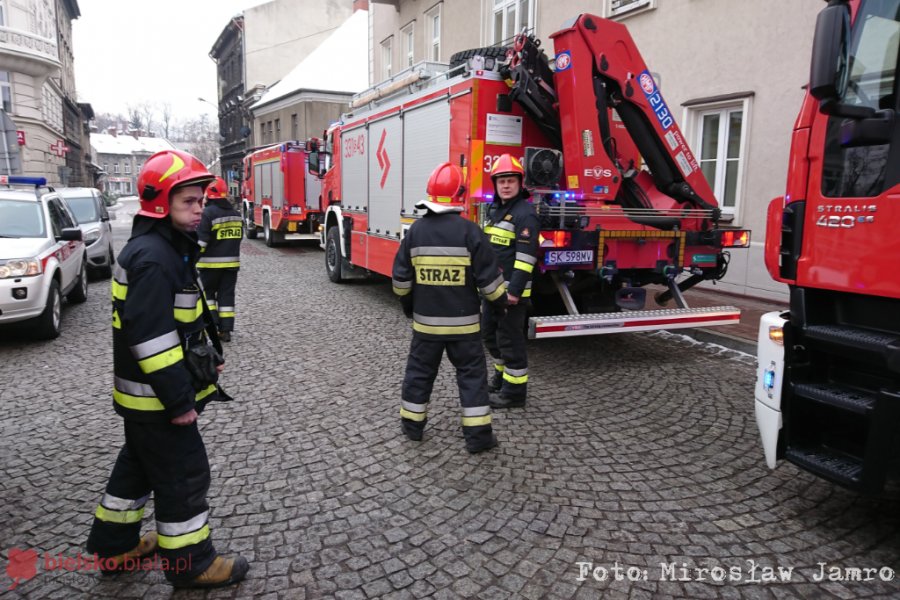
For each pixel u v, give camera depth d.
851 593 2.58
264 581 2.63
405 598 2.53
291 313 8.09
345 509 3.22
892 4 2.54
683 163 5.92
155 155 2.32
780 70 7.84
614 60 5.55
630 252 5.60
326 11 40.12
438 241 3.77
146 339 2.19
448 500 3.31
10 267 6.10
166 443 2.39
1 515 3.13
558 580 2.65
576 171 5.61
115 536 2.58
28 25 26.56
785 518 3.15
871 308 2.80
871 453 2.61
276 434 4.16
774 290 8.15
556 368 5.72
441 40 15.57
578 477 3.58
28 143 27.44
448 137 6.40
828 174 2.82
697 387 5.19
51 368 5.62
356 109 9.48
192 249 2.46
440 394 4.95
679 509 3.23
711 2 8.64
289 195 15.56
